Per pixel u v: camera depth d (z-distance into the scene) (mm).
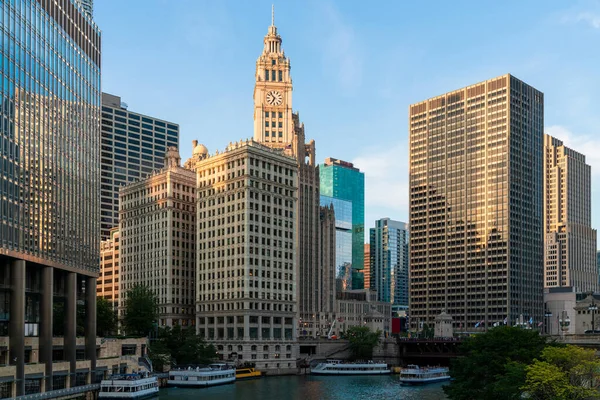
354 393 162375
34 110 122750
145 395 143625
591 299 197125
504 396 91500
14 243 112812
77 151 142500
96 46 157625
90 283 147750
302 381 195125
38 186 122750
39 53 125812
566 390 80625
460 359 112062
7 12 114000
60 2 136625
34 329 131000
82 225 142875
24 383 114125
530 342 105875
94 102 154500
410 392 165750
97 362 144750
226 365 193875
